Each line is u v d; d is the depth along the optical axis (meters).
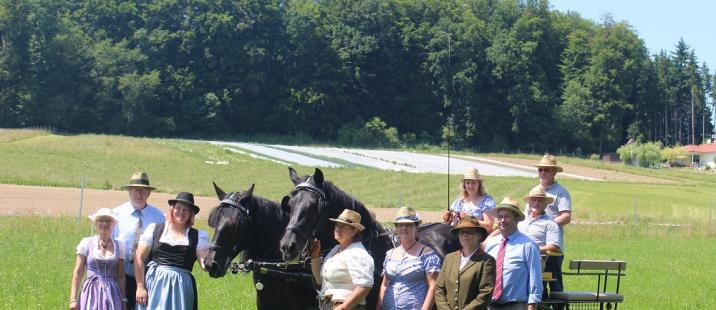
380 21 136.50
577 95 133.25
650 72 147.25
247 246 11.27
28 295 16.03
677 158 131.50
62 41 120.19
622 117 139.00
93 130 119.19
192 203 10.91
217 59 128.75
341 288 10.09
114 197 45.91
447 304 9.94
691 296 19.38
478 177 12.46
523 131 129.12
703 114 169.62
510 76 130.25
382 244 11.43
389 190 59.94
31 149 70.25
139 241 11.01
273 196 53.78
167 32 129.12
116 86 121.50
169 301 10.60
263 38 131.62
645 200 59.88
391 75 135.88
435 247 11.81
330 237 11.00
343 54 133.75
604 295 12.04
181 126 124.00
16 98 118.19
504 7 141.25
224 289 17.61
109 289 11.02
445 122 131.62
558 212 12.67
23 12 120.25
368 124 126.25
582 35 142.62
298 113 128.50
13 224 29.69
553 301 11.77
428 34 136.12
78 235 27.89
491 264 9.81
